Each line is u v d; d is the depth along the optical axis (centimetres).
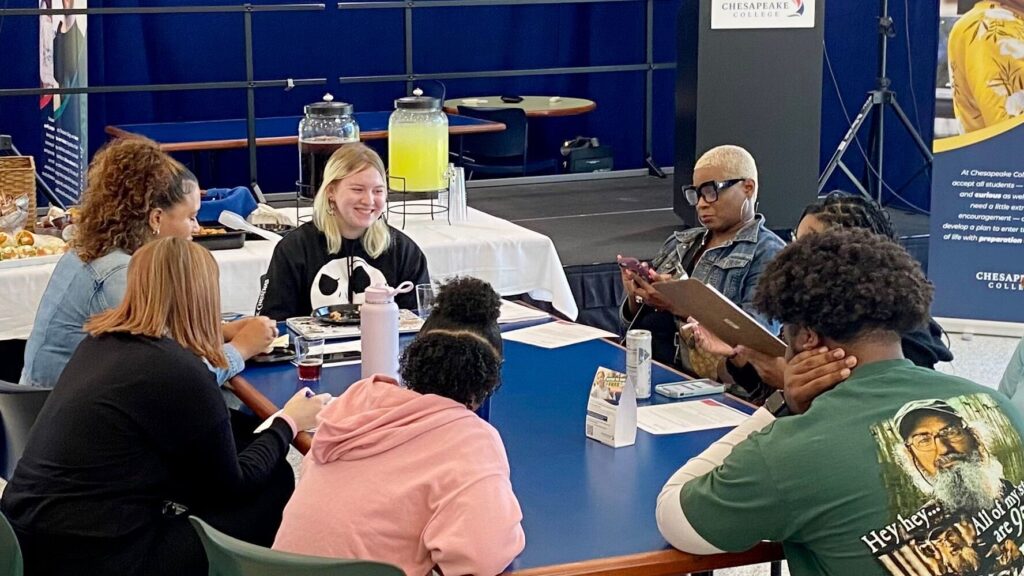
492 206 571
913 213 658
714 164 323
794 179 530
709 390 262
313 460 191
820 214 275
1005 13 502
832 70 698
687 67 528
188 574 220
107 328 221
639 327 337
